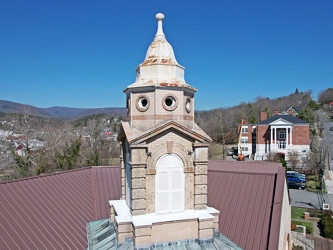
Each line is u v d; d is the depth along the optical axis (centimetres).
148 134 1414
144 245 1368
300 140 7844
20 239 1524
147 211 1455
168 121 1437
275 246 1691
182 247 1433
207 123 12912
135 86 1469
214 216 1591
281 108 18262
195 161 1502
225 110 17275
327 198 4812
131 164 1409
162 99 1459
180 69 1573
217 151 9256
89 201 2153
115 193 2317
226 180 2297
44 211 1822
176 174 1499
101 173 2500
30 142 6738
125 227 1429
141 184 1427
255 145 8619
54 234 1669
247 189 2164
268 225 1870
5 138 6825
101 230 1714
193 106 1616
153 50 1562
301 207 4341
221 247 1458
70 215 1902
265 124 8169
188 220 1461
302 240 2977
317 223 3700
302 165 6869
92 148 6812
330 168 6938
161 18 1582
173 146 1480
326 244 3123
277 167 2377
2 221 1584
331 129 11950
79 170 2448
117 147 8925
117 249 1395
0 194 1767
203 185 1526
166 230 1433
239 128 9025
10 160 6147
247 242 1820
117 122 18612
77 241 1683
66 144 5922
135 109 1506
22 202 1802
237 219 1977
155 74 1503
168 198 1488
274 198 1956
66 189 2139
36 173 4697
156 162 1461
